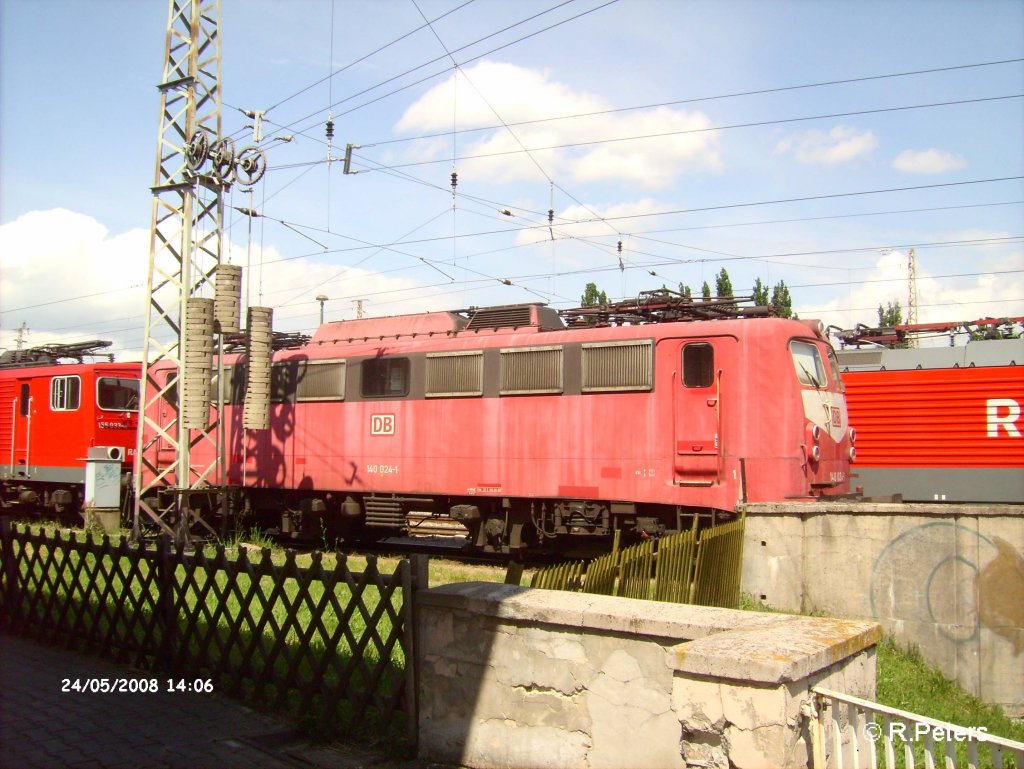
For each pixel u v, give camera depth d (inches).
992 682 403.2
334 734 246.4
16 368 946.1
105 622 351.6
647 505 563.2
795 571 442.3
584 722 203.0
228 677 289.6
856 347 850.1
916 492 735.1
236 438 755.4
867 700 186.1
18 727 254.8
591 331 589.3
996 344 730.8
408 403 657.0
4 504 955.3
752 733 162.4
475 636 222.8
